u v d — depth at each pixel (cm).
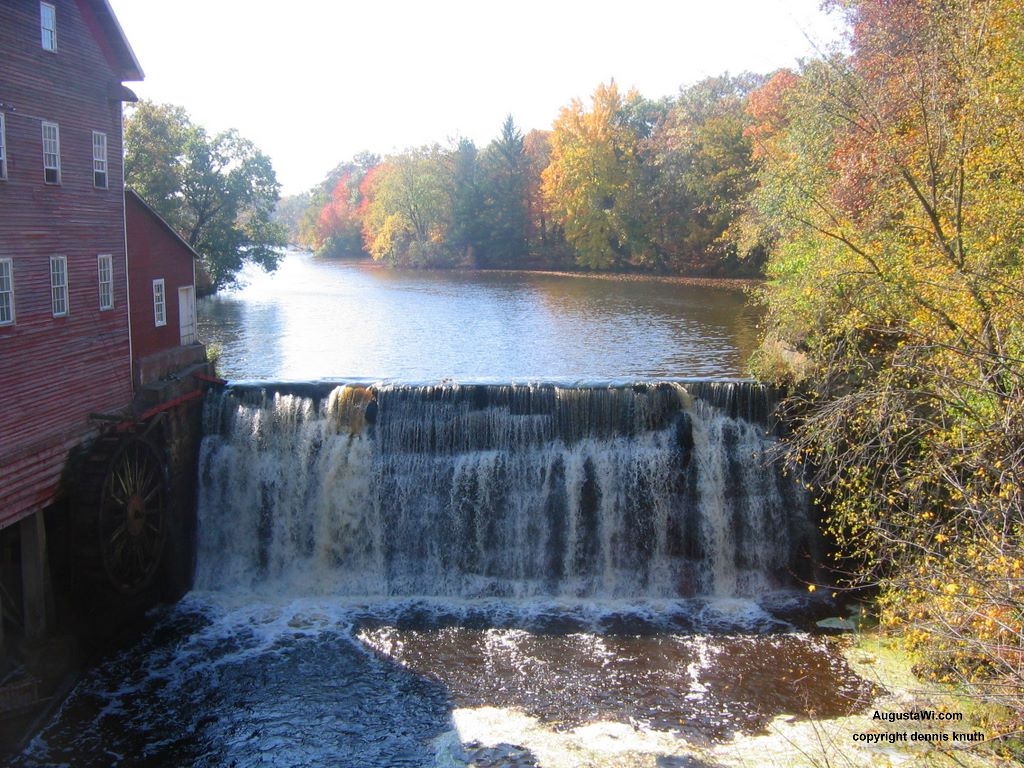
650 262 8081
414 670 1791
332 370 3462
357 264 11312
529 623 2014
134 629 1967
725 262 7306
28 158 1731
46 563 1795
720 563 2197
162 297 2331
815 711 1605
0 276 1641
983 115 1684
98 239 2000
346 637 1942
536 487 2217
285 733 1571
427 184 10088
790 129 3244
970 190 1788
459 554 2219
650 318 4762
